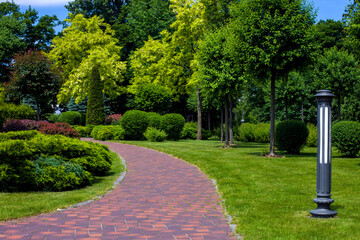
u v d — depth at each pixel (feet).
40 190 26.68
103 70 115.03
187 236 16.28
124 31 148.15
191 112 144.56
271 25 44.27
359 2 44.39
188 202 23.80
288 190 27.09
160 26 134.62
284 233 16.06
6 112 63.98
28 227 17.29
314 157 48.06
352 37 47.98
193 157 46.68
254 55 45.85
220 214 20.59
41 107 125.90
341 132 49.37
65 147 30.50
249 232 16.34
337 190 27.02
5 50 129.39
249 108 140.15
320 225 17.31
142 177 33.60
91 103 93.66
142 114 79.77
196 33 89.81
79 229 17.13
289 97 88.33
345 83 81.35
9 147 25.63
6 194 24.91
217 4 94.43
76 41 121.19
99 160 33.55
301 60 46.78
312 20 45.68
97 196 25.29
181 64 97.25
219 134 106.63
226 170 36.52
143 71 110.01
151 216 20.03
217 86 57.52
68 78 126.93
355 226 17.04
